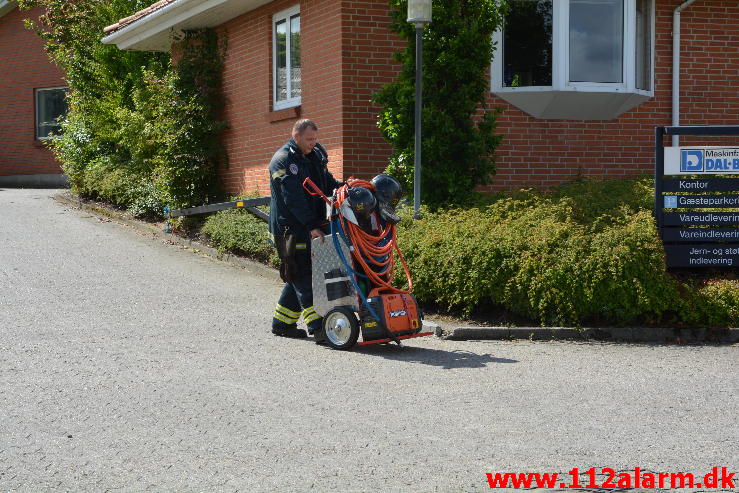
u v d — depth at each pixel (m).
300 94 12.43
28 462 4.44
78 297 9.06
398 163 9.94
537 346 7.39
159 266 11.11
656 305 7.82
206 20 14.22
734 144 12.49
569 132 12.02
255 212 11.69
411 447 4.66
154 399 5.55
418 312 7.30
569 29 11.56
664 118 12.48
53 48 20.81
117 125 17.88
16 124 24.86
